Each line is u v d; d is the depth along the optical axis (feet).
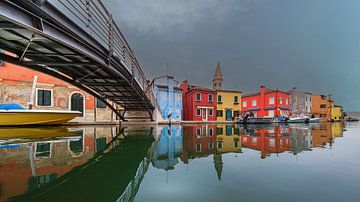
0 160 20.76
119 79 43.70
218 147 29.84
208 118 119.75
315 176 15.69
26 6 17.57
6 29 20.06
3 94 64.18
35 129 53.01
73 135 42.22
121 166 19.42
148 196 12.47
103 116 81.92
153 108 87.81
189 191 13.10
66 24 22.21
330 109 187.21
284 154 24.38
